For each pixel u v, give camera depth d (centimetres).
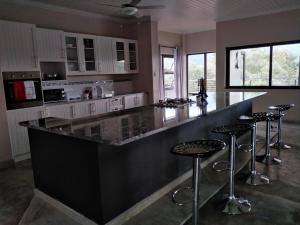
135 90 675
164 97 827
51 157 253
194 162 194
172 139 289
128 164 232
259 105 641
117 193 223
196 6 520
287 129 543
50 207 260
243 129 250
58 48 468
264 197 264
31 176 345
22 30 402
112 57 585
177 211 245
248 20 622
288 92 596
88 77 569
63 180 244
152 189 264
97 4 482
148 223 227
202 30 829
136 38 646
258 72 638
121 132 193
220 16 623
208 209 246
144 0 466
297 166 346
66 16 513
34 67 420
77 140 218
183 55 884
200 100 379
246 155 395
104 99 537
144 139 248
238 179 310
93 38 539
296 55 579
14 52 392
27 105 408
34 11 461
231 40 654
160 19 643
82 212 231
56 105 447
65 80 492
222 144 203
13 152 389
